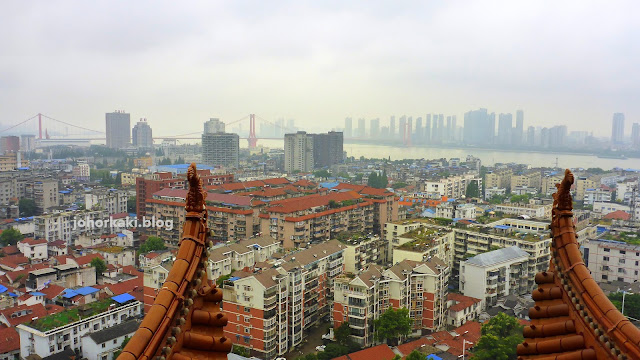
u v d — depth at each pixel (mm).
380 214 177875
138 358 13664
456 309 107500
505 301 114938
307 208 152500
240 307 91562
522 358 17250
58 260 131500
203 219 16609
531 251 128250
